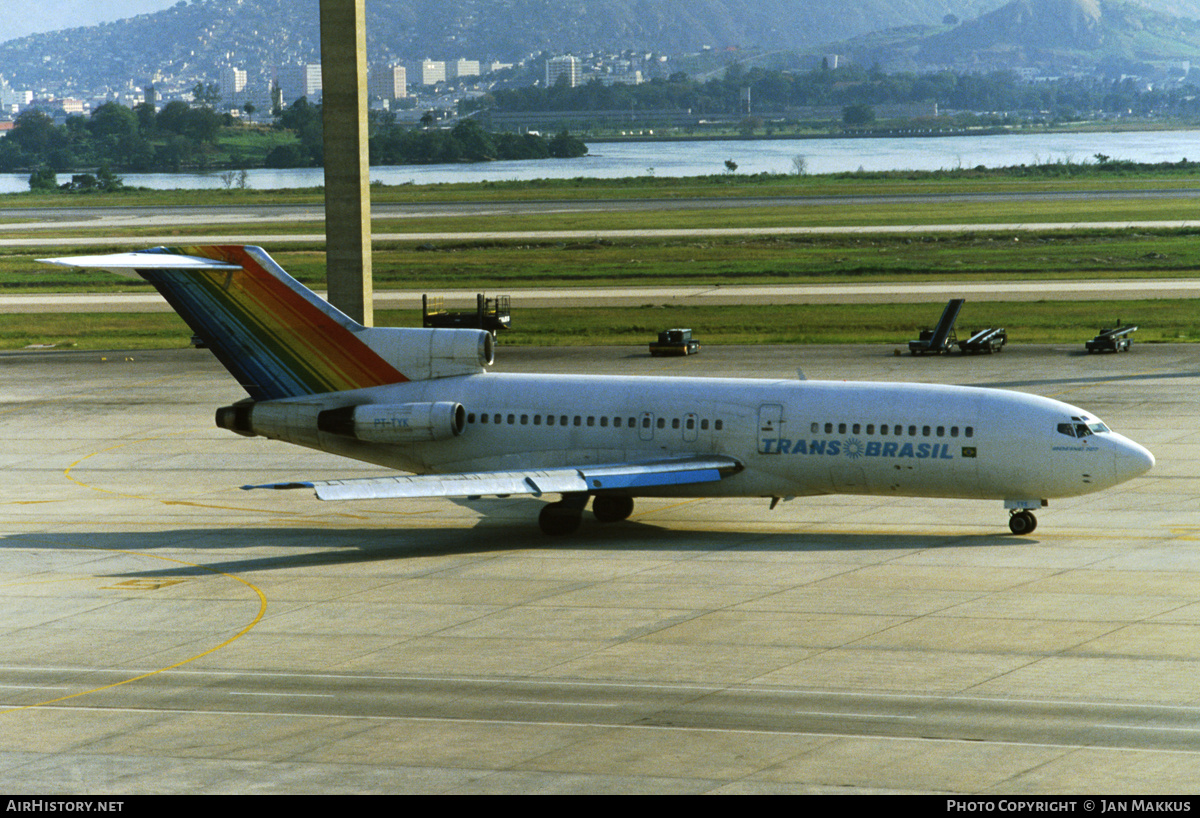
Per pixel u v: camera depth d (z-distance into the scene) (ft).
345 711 315.78
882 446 486.38
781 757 278.46
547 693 323.78
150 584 446.60
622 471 486.79
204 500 606.55
